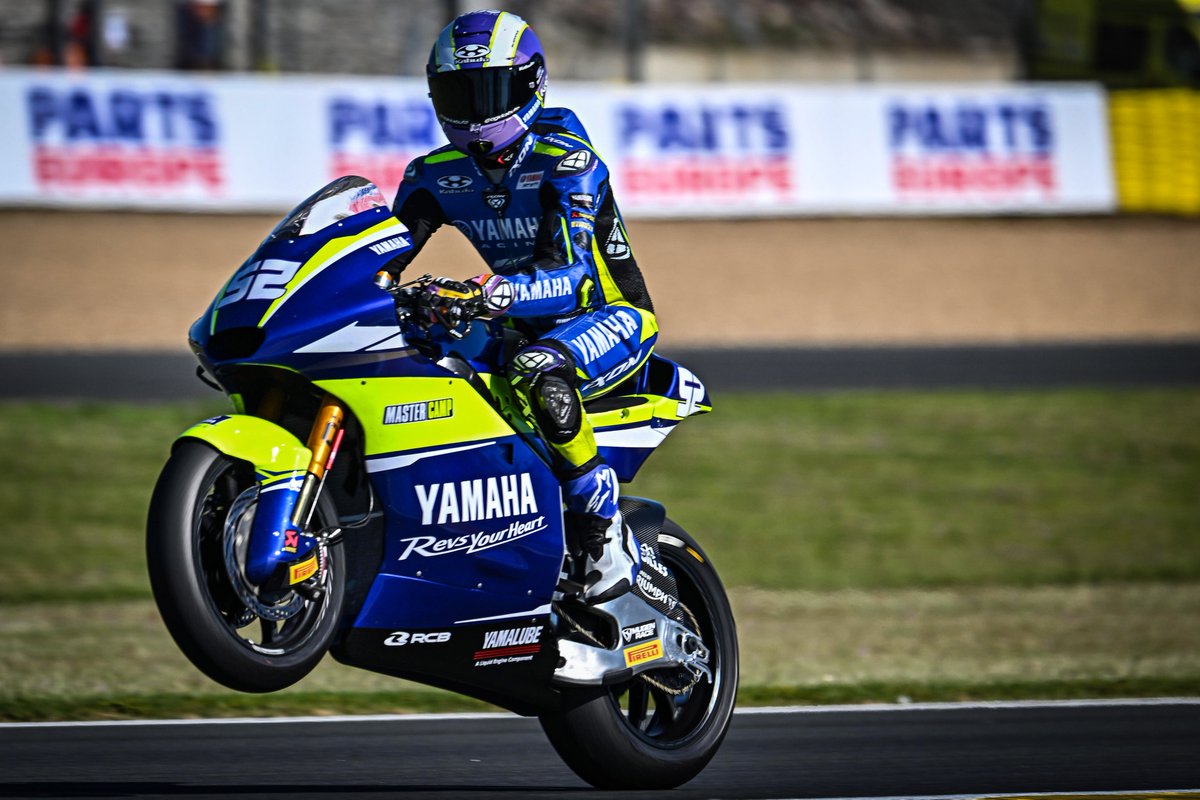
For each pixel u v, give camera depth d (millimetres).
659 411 16766
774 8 112938
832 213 87688
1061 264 76438
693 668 16938
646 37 107562
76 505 37531
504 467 14930
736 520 38156
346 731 19172
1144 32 100750
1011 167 86812
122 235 73188
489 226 15859
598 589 15688
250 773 16562
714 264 74562
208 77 77250
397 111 78312
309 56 97188
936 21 114500
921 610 30828
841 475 42438
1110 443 46375
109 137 75500
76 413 45625
